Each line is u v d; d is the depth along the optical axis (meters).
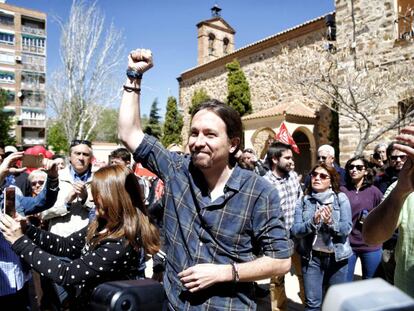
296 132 15.77
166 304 1.69
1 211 2.19
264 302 4.81
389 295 0.56
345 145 10.35
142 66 2.00
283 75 12.17
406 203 1.99
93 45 23.02
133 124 2.00
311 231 3.40
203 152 1.70
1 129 33.16
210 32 25.50
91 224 2.13
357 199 4.01
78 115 23.17
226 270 1.60
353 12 10.55
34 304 3.79
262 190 1.71
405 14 9.66
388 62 9.79
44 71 42.88
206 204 1.72
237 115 1.81
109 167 2.10
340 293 0.57
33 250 1.92
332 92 10.49
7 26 40.94
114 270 1.91
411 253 1.92
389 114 9.50
